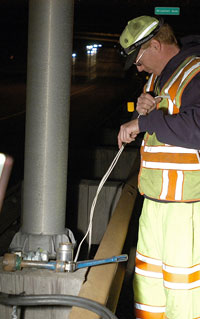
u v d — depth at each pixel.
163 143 2.78
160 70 2.90
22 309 3.28
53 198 3.79
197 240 2.88
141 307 3.16
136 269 3.17
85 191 5.08
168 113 2.83
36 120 3.71
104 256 3.38
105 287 2.99
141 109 2.80
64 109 3.74
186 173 2.82
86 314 2.62
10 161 1.64
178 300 2.90
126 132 2.83
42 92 3.68
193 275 2.90
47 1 3.57
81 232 5.13
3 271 3.24
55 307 3.29
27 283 3.21
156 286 3.11
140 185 3.05
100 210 5.10
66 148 3.80
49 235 3.80
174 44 2.86
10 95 28.67
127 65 2.93
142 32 2.80
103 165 7.38
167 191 2.85
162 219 2.94
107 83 46.88
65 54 3.67
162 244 3.00
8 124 16.17
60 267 3.19
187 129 2.61
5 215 5.73
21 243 3.81
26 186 3.81
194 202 2.86
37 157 3.75
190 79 2.69
